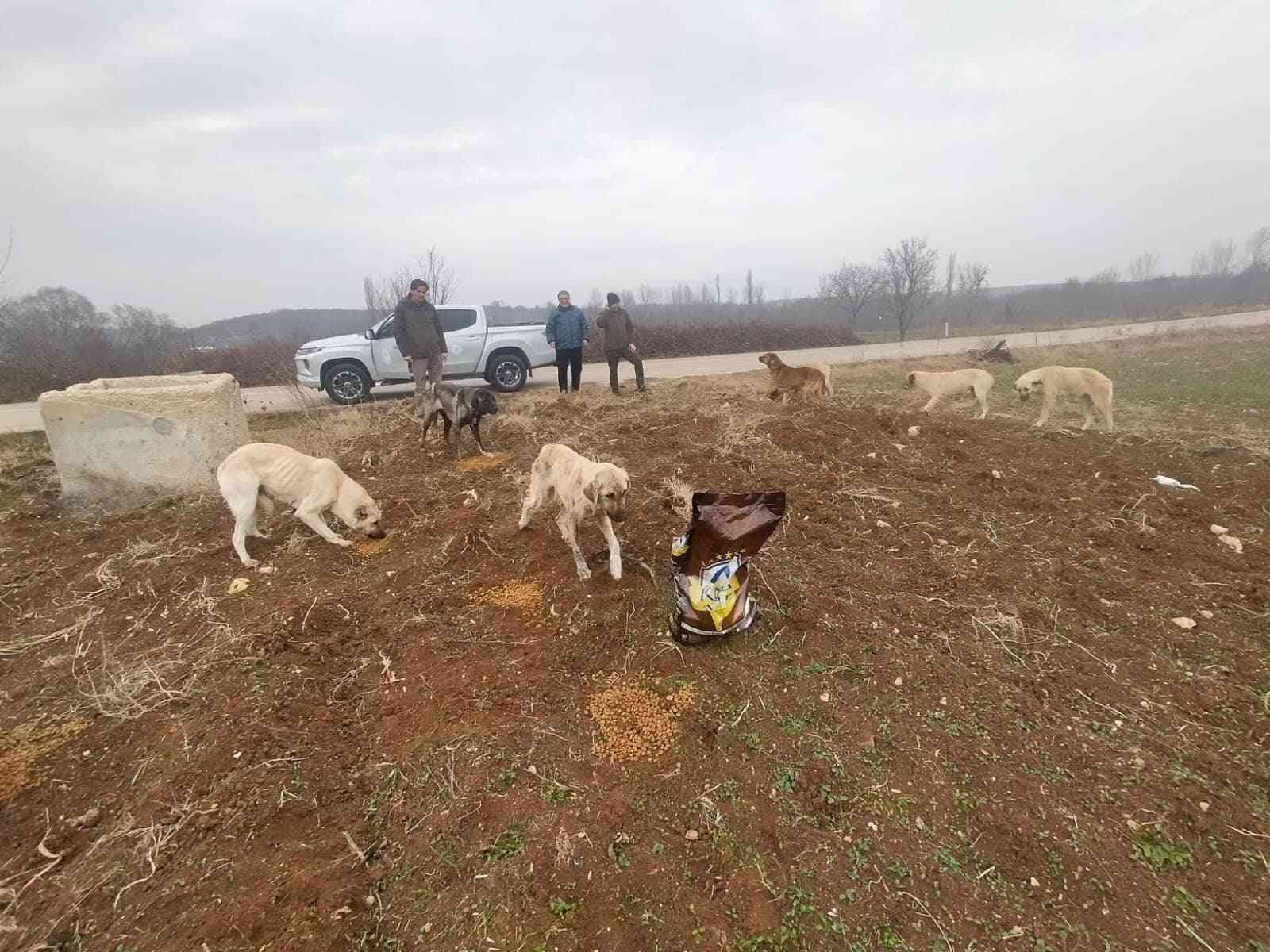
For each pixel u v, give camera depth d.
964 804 2.71
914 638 3.71
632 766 2.93
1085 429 8.16
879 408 8.41
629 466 6.49
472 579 4.59
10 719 3.49
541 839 2.54
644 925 2.28
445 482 6.61
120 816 2.82
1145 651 3.71
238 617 4.21
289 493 5.04
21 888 2.55
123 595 4.67
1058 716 3.20
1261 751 3.01
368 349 13.30
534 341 14.93
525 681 3.47
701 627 3.54
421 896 2.41
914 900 2.36
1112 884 2.41
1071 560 4.71
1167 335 28.41
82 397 6.27
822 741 3.02
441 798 2.78
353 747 3.18
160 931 2.27
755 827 2.63
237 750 3.02
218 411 6.71
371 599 4.41
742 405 10.45
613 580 4.39
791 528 5.06
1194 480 6.27
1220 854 2.53
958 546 4.86
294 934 2.23
